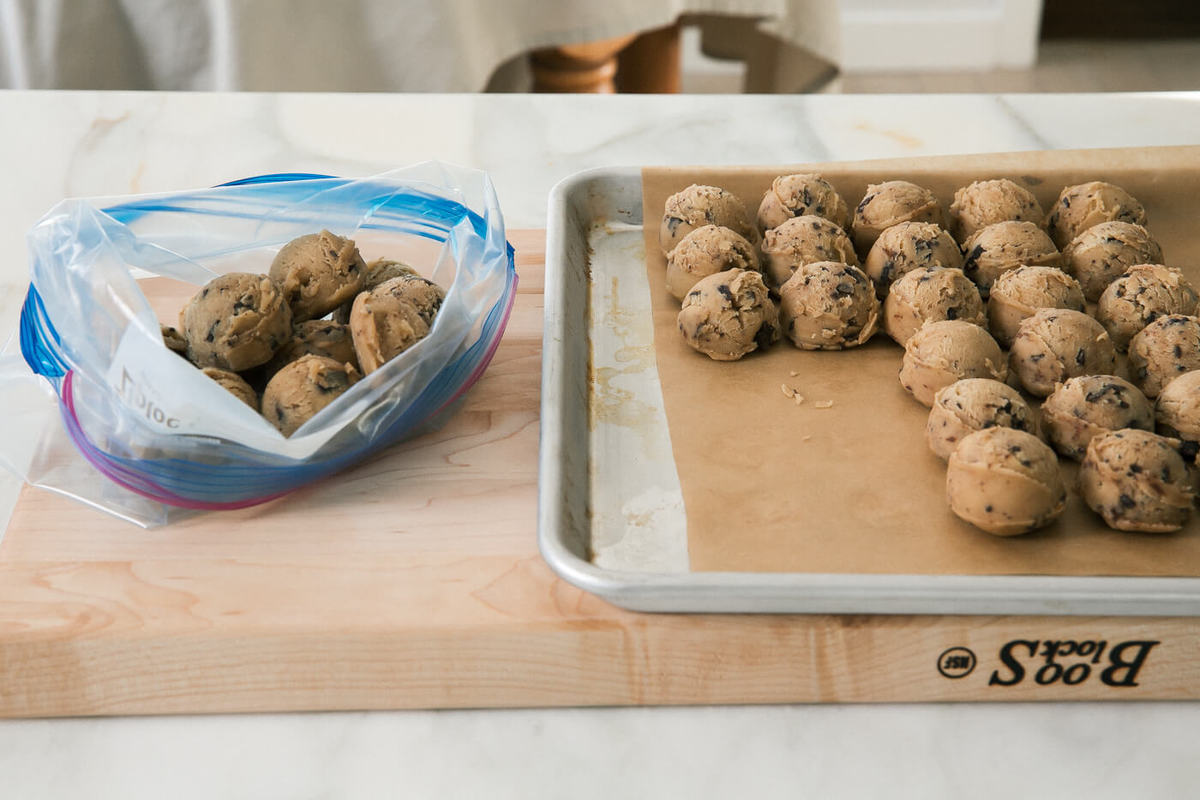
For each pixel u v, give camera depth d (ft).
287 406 2.44
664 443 2.75
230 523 2.47
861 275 3.01
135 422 2.32
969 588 2.19
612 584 2.21
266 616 2.24
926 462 2.64
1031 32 9.82
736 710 2.29
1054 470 2.37
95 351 2.37
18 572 2.35
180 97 4.39
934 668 2.27
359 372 2.59
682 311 3.01
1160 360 2.79
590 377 2.97
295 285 2.62
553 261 3.12
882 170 3.45
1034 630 2.22
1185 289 2.97
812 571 2.33
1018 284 2.97
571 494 2.52
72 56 5.10
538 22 5.57
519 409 2.83
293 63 5.21
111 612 2.25
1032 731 2.23
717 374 2.96
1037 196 3.46
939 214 3.27
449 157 4.04
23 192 3.86
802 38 5.90
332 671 2.26
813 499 2.53
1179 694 2.29
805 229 3.14
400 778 2.13
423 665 2.26
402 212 3.01
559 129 4.22
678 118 4.28
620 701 2.30
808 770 2.14
